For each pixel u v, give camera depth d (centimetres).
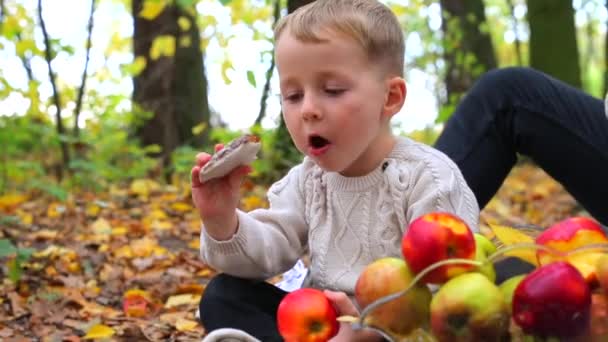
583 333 148
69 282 390
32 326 329
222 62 698
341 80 204
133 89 901
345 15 209
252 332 213
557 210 644
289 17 216
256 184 698
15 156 897
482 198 271
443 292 152
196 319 334
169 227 550
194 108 884
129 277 410
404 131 911
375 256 218
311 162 235
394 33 220
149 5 669
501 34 1602
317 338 178
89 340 314
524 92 268
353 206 221
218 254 214
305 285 232
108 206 617
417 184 213
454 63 1042
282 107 215
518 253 172
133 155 822
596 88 2047
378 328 162
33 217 576
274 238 223
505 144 272
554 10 966
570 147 265
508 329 151
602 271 151
